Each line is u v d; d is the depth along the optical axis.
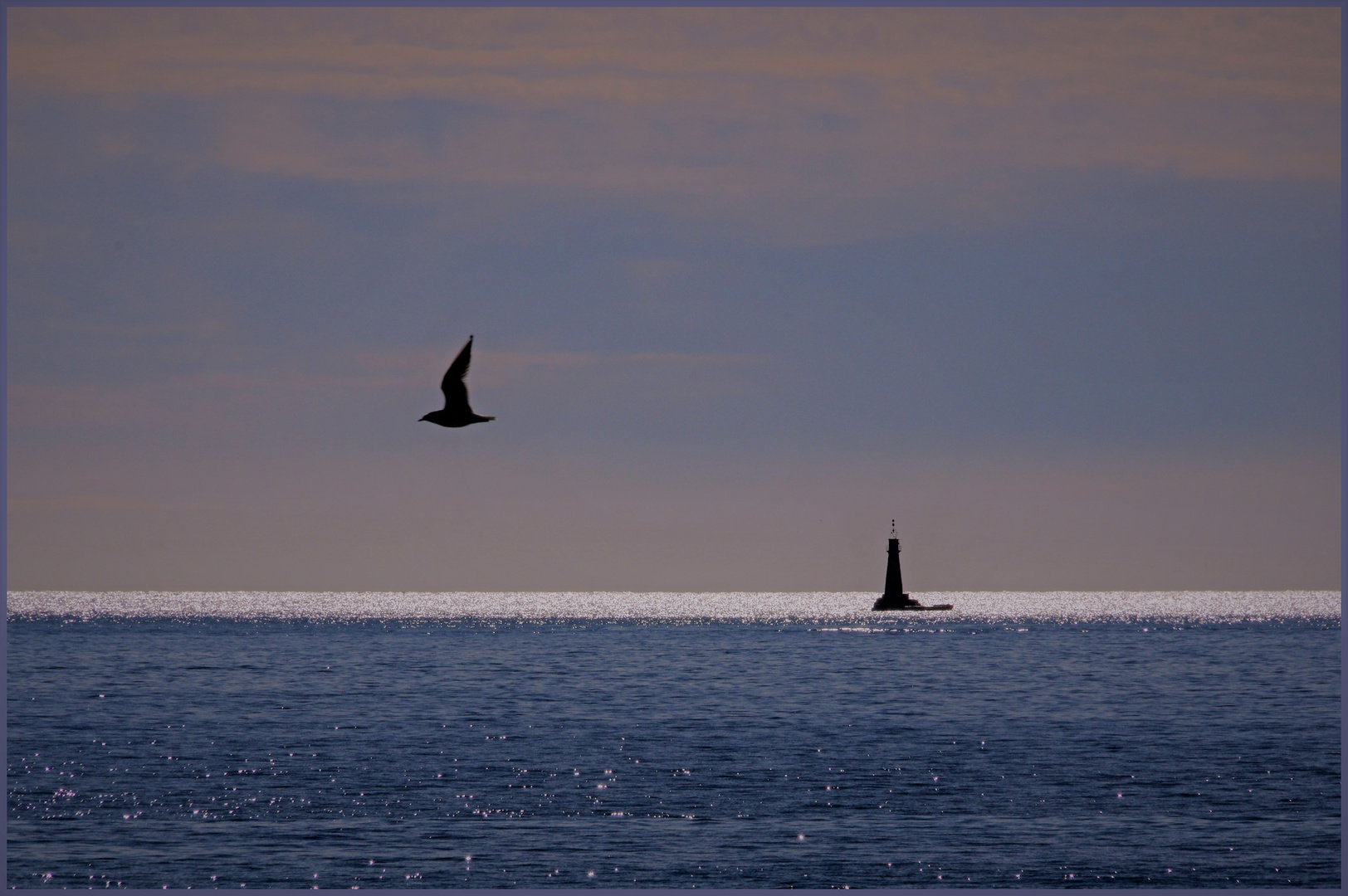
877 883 140.88
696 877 142.50
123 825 163.88
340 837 157.75
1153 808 173.62
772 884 140.25
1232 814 170.50
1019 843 155.88
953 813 171.38
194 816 169.38
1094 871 144.50
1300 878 142.25
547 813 171.12
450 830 161.75
